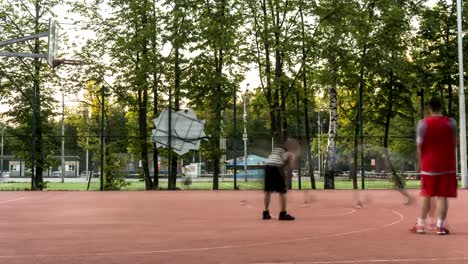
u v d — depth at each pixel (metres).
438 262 5.96
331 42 28.62
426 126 8.40
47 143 29.53
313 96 31.19
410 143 30.50
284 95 28.97
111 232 9.07
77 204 16.33
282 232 8.95
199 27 28.08
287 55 27.92
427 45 32.31
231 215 12.48
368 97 32.75
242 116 31.86
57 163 29.91
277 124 28.80
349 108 39.03
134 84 29.52
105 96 30.41
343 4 28.55
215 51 29.14
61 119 33.66
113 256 6.50
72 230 9.40
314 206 15.41
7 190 26.44
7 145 29.73
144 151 29.16
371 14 31.03
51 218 11.78
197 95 28.64
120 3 29.94
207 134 28.34
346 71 29.70
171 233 8.88
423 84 30.97
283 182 11.22
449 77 31.06
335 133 29.75
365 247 7.15
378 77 31.62
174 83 29.36
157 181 28.75
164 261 6.14
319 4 28.55
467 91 31.80
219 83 28.14
